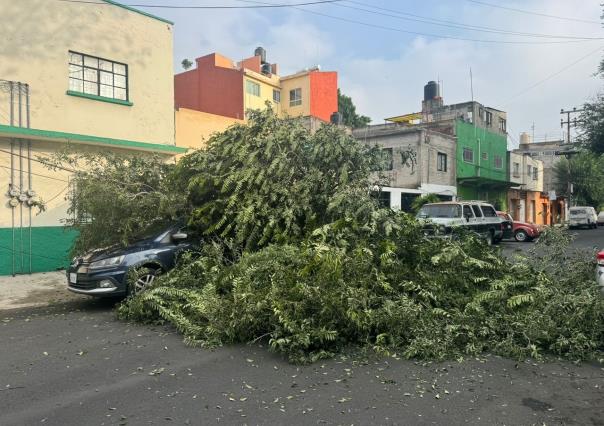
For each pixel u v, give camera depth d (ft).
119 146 46.37
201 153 30.48
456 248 23.85
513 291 22.34
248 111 31.45
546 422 12.33
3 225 39.70
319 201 28.40
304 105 117.80
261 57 127.44
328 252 21.22
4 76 40.22
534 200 151.84
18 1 40.98
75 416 12.84
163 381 15.37
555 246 25.66
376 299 20.12
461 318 19.21
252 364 17.01
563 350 17.88
